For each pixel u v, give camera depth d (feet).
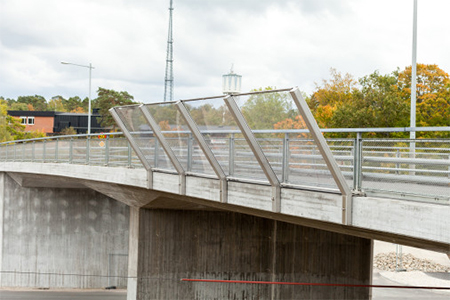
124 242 110.63
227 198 41.27
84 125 344.90
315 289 59.16
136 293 65.41
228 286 64.85
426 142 27.53
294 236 59.67
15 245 109.60
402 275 123.34
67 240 109.81
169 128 45.27
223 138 38.91
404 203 26.78
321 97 223.10
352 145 30.94
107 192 74.43
